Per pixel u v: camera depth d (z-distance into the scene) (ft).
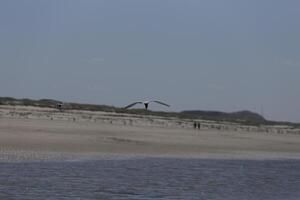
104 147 250.98
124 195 128.16
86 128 343.87
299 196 139.44
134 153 238.68
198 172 181.47
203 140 344.49
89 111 519.60
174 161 216.13
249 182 163.02
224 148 303.48
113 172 167.63
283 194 142.10
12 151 205.26
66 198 119.85
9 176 145.48
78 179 147.74
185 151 265.54
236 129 570.05
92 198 121.90
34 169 162.71
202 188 145.89
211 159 234.79
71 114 459.73
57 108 498.28
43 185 134.10
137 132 355.15
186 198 129.18
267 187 153.89
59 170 163.94
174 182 153.89
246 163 224.94
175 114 636.07
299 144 393.70
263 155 278.46
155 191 136.26
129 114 552.82
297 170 202.90
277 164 227.61
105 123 423.23
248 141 378.53
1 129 279.69
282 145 369.09
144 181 152.25
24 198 116.98
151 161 210.59
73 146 241.35
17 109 440.04
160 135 349.00
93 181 145.79
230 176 175.63
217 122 640.58
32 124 327.88
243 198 133.69
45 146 230.68
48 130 300.81
